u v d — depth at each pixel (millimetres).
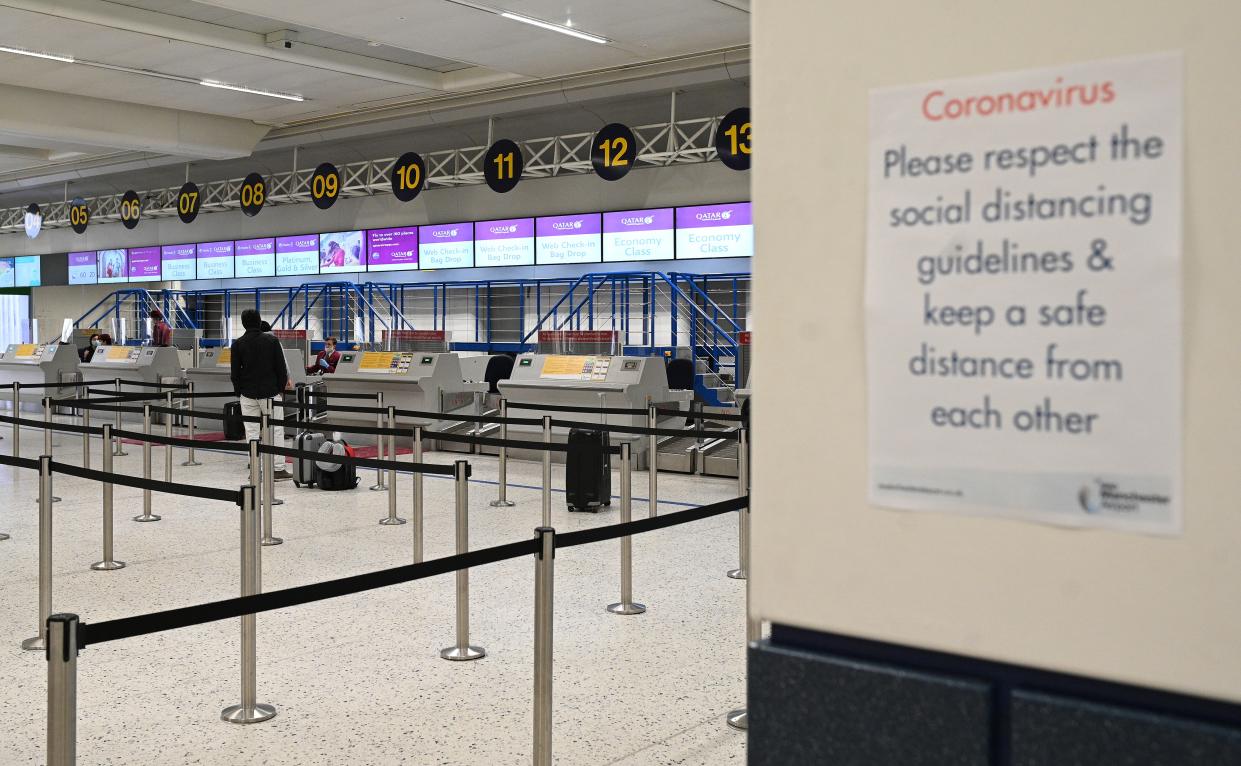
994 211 1431
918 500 1496
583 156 18578
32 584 5914
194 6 12906
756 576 1639
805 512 1588
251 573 3990
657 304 18344
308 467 9508
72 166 22812
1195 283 1323
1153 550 1354
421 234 20578
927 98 1466
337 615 5270
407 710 3986
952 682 1470
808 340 1569
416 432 6934
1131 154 1350
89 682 4281
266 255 23016
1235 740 1299
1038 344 1411
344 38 14406
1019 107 1411
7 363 18906
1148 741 1351
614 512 8438
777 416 1604
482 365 16891
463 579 4656
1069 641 1406
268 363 10297
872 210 1507
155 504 8617
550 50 13789
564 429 12086
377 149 20500
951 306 1462
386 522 7863
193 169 23203
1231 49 1292
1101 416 1378
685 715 3945
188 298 25094
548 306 19844
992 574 1452
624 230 18094
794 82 1563
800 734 1586
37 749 3588
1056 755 1409
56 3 11961
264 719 3879
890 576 1522
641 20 12391
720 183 17109
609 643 4848
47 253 27750
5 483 9789
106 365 17547
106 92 16188
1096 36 1366
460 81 16234
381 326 21969
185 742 3680
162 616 2691
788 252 1580
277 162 22000
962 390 1460
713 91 15969
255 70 14930
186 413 8578
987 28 1430
